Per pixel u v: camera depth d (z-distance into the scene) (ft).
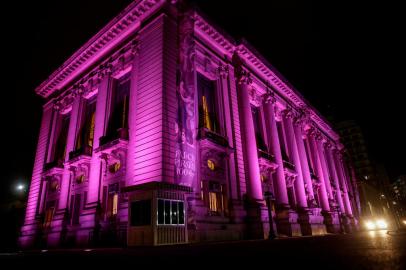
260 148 89.76
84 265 16.93
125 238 52.90
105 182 66.33
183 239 42.04
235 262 13.73
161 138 55.98
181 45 67.87
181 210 43.24
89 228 62.85
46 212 84.33
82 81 88.74
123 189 44.68
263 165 83.56
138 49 71.46
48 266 17.53
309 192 104.68
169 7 70.54
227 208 66.74
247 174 74.74
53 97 101.35
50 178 86.38
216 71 80.28
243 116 81.15
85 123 85.61
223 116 75.87
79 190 73.82
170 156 56.29
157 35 66.90
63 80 98.12
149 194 40.47
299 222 91.20
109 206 63.98
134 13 74.59
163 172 53.83
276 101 103.09
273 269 10.45
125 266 14.78
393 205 220.84
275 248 24.02
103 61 83.35
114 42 81.51
